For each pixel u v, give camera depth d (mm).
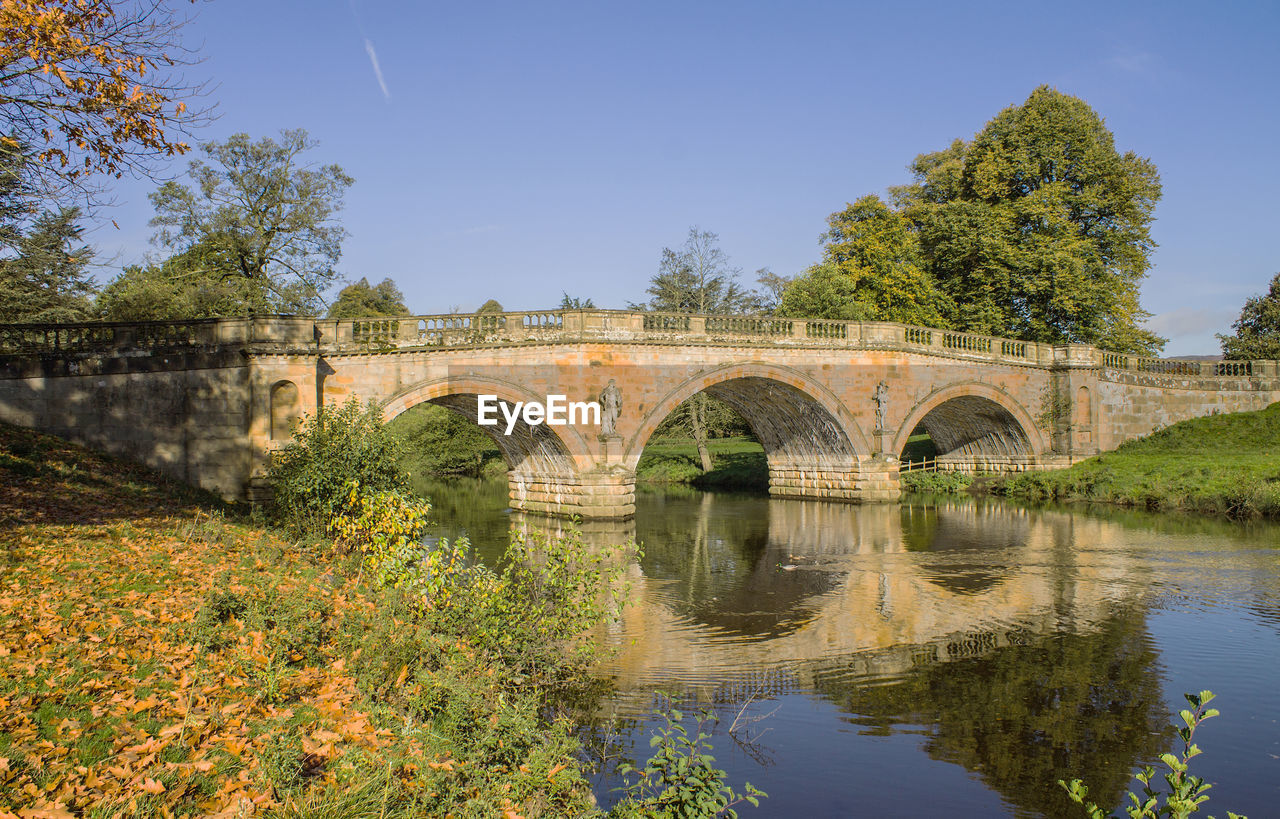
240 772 5293
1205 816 8109
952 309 47250
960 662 12773
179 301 33844
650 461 54094
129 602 9000
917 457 48875
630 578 19375
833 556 22062
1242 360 44406
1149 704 11031
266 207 38594
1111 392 40625
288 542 14844
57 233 24453
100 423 22016
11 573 9648
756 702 11078
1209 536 24438
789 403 35375
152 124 12031
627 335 29625
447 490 45500
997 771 9078
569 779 6859
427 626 9797
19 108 11648
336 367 25094
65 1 11102
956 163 51812
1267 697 11234
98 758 5289
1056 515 29984
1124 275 48156
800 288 46750
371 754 5949
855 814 8148
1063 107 45562
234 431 22594
